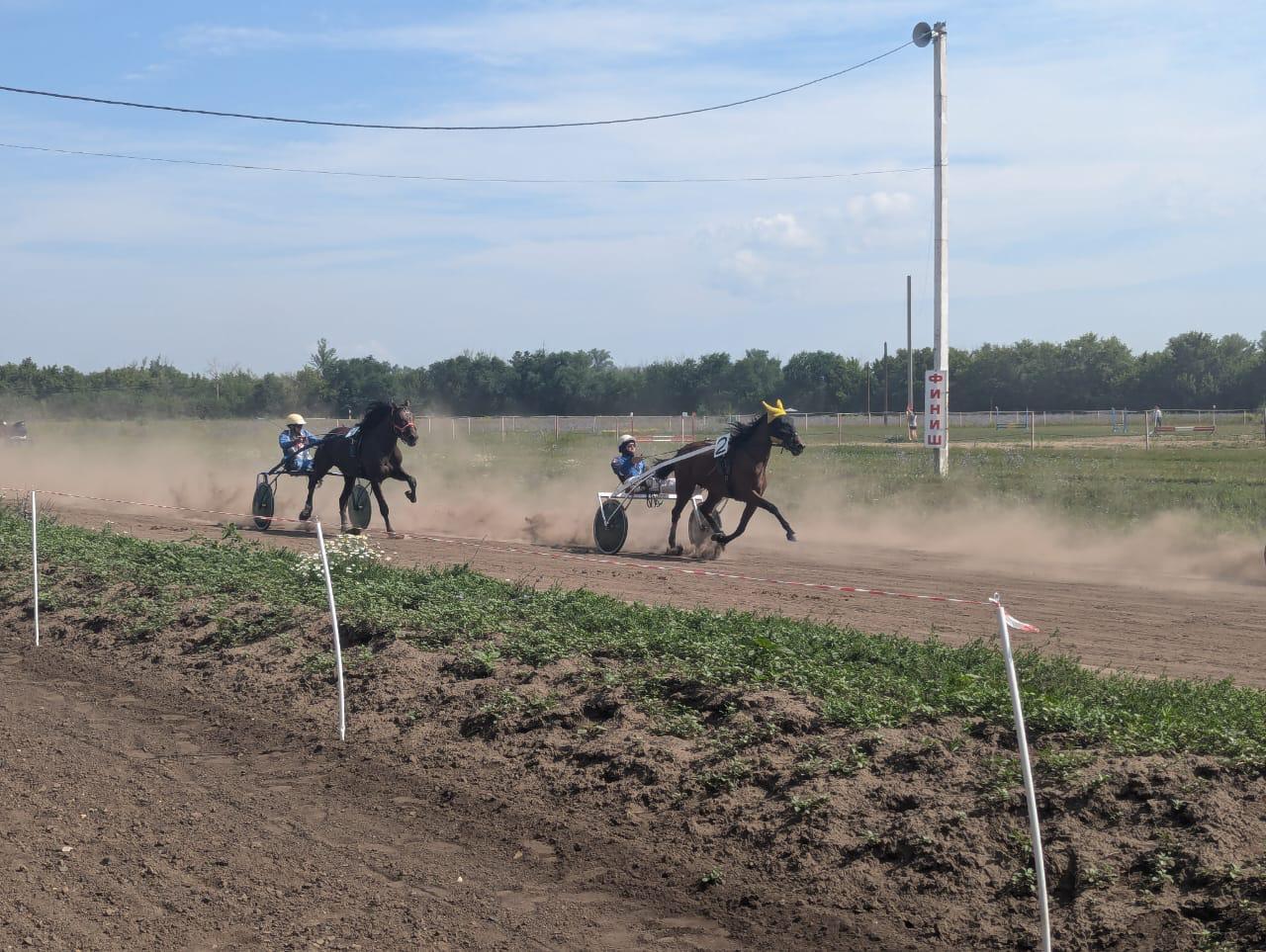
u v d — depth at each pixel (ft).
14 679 35.65
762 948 17.98
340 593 39.68
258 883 20.39
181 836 22.59
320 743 28.19
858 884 19.22
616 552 61.98
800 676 27.48
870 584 50.31
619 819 22.61
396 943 18.12
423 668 31.58
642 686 27.71
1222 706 25.00
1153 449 149.79
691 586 48.52
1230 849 18.02
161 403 271.90
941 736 23.24
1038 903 17.94
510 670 30.40
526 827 22.80
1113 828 19.17
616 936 18.42
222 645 36.65
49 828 22.95
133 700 32.89
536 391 322.75
